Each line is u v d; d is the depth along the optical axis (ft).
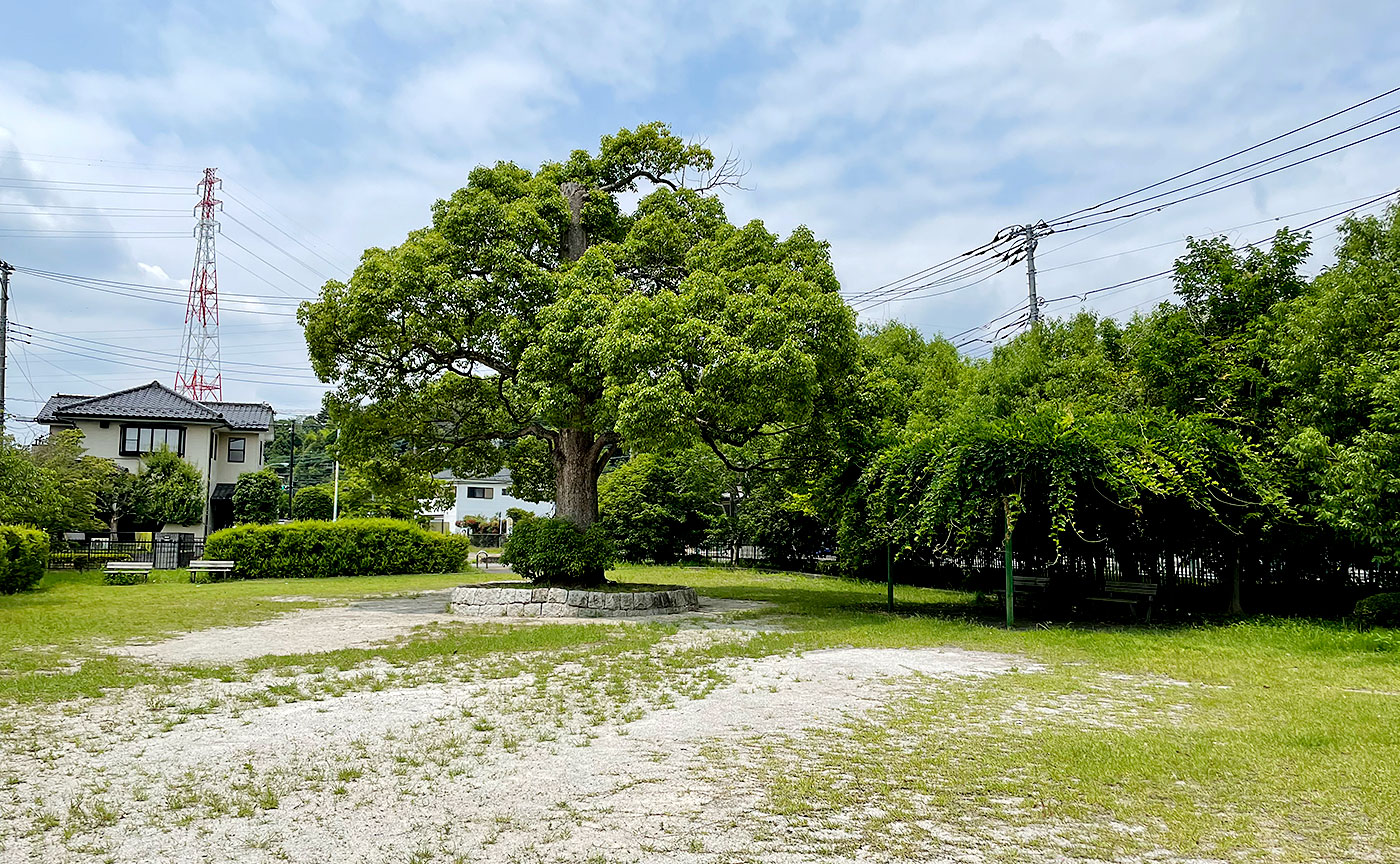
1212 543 48.91
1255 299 50.55
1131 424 44.04
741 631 39.63
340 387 53.31
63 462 85.05
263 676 27.68
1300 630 37.35
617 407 41.32
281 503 123.85
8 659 30.66
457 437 56.95
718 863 12.51
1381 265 41.55
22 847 13.14
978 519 43.37
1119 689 25.67
